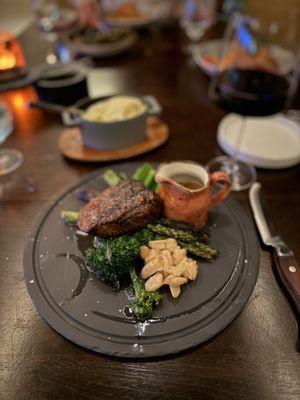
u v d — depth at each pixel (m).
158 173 0.82
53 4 2.25
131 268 0.73
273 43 1.78
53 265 0.77
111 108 1.15
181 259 0.74
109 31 1.84
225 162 1.10
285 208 0.94
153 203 0.80
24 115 1.39
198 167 0.85
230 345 0.65
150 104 1.31
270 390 0.59
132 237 0.76
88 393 0.59
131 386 0.59
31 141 1.24
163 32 2.08
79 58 1.76
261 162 1.07
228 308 0.68
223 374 0.61
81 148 1.17
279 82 1.03
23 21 3.10
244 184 1.02
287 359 0.63
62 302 0.69
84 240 0.82
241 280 0.73
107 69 1.71
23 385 0.60
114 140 1.13
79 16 2.04
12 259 0.82
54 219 0.88
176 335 0.64
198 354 0.63
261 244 0.84
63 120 1.29
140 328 0.65
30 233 0.85
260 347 0.64
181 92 1.51
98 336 0.64
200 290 0.71
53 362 0.63
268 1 1.97
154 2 2.29
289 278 0.72
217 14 2.18
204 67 1.60
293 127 1.21
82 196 0.94
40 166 1.12
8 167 1.12
